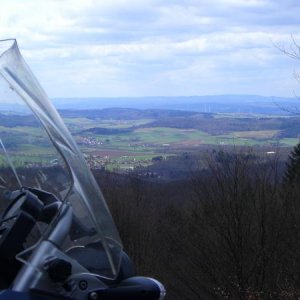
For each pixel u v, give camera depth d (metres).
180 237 11.99
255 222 10.55
